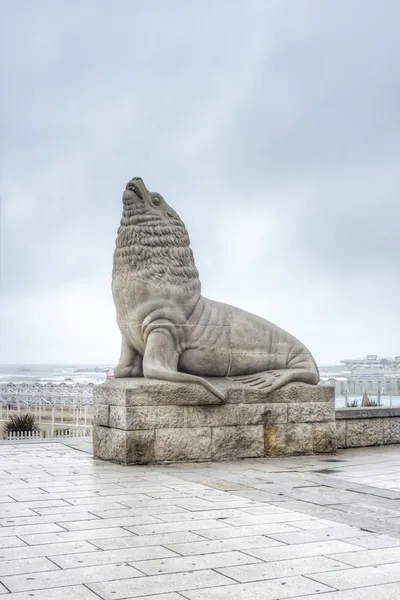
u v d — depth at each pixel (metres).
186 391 9.48
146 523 5.72
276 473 8.52
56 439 12.21
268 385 10.13
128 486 7.51
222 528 5.55
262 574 4.35
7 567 4.49
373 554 4.80
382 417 11.67
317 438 10.38
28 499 6.75
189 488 7.39
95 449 9.84
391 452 10.78
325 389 10.50
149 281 9.75
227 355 10.23
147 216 9.91
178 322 9.82
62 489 7.31
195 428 9.54
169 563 4.58
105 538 5.23
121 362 10.12
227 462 9.54
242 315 10.59
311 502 6.63
